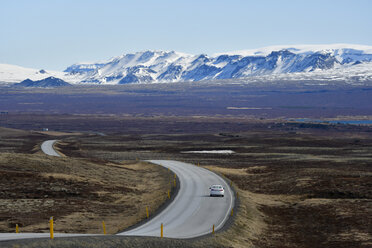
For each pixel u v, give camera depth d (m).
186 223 85.12
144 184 147.75
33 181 126.38
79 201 115.06
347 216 96.69
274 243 81.12
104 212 104.81
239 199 108.69
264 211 108.06
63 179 131.75
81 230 84.69
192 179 142.12
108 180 145.50
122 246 59.19
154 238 65.12
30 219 93.19
